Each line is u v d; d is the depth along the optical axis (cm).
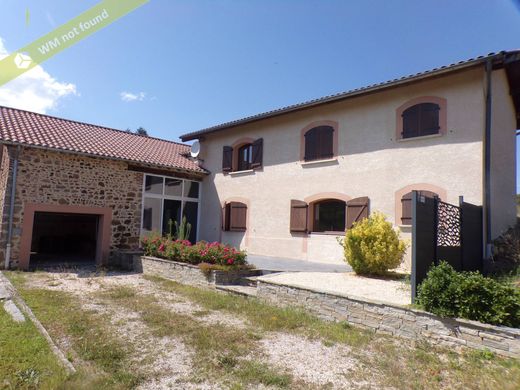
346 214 1053
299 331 501
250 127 1399
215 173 1527
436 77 884
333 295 566
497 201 916
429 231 570
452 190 859
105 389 312
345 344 453
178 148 1745
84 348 412
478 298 433
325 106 1149
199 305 644
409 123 949
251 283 793
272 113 1240
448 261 629
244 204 1384
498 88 948
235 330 495
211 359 392
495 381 347
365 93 1006
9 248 988
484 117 831
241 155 1473
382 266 766
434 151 897
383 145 996
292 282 699
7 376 320
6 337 419
